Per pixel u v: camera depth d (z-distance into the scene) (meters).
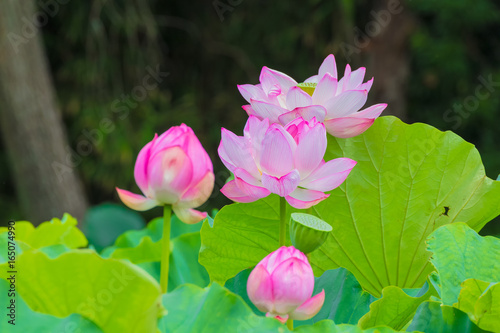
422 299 2.36
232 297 2.17
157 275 2.69
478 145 11.59
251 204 2.52
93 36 11.64
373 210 2.60
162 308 2.11
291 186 2.23
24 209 9.31
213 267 2.63
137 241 3.40
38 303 2.14
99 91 11.59
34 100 8.96
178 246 2.77
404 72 11.52
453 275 2.39
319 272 2.64
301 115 2.37
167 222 2.15
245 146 2.27
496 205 2.58
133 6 12.05
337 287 2.50
